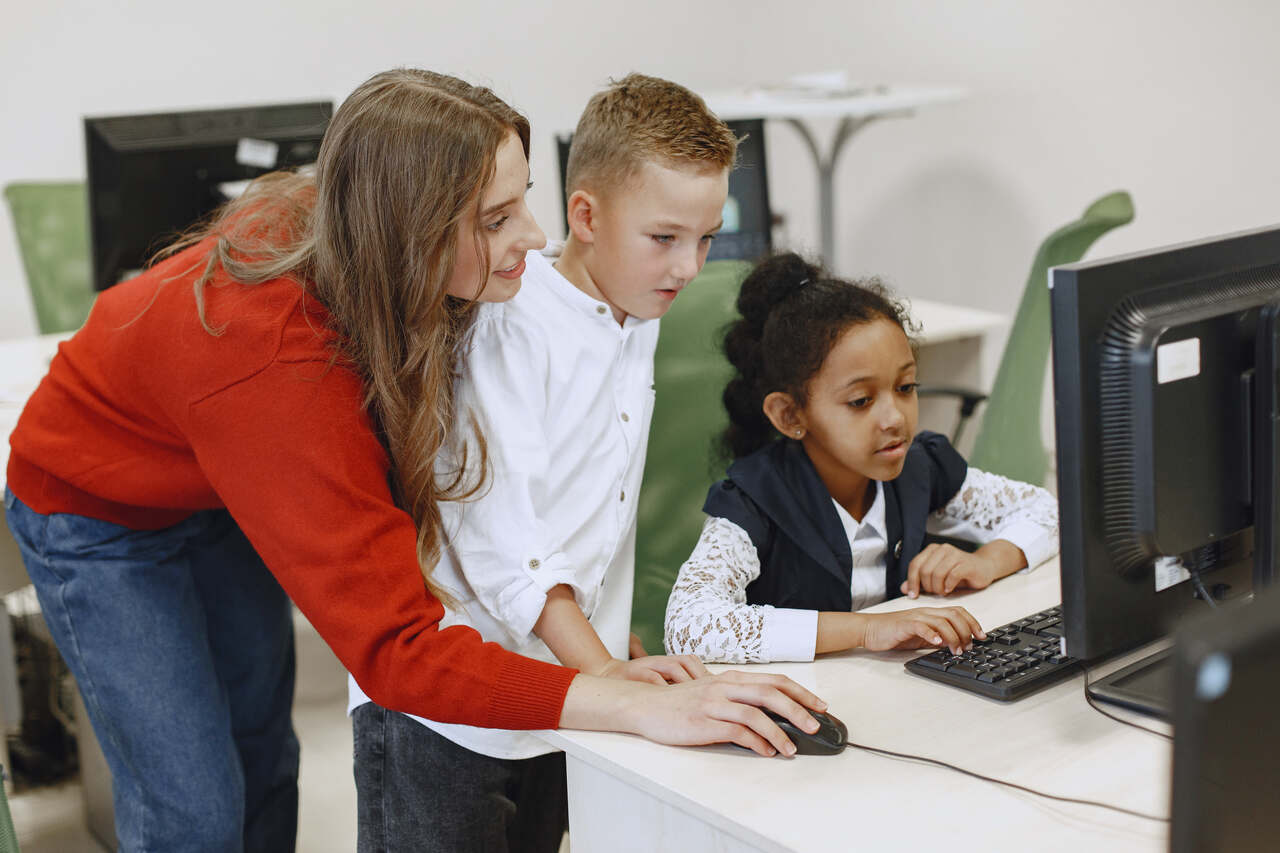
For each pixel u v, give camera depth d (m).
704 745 1.02
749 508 1.40
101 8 3.75
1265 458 1.02
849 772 0.96
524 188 1.11
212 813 1.44
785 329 1.41
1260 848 0.56
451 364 1.22
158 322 1.14
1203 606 1.10
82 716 2.04
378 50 4.24
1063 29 3.89
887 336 1.37
